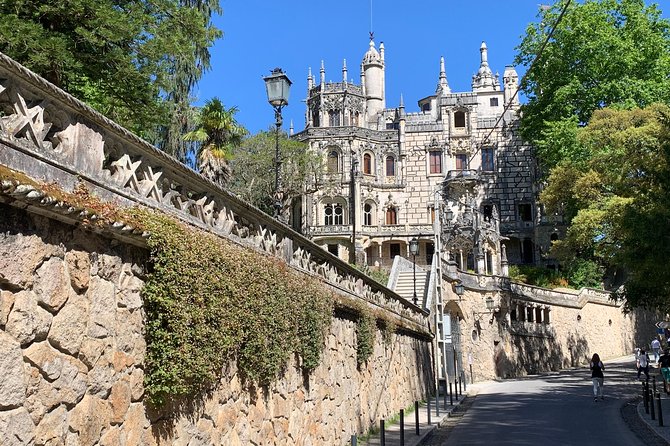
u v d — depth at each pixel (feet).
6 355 16.16
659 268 70.33
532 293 168.25
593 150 125.39
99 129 21.17
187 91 97.66
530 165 247.09
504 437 58.80
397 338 77.30
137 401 22.50
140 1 56.95
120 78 54.90
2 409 15.85
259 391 33.32
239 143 109.50
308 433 40.96
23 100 17.48
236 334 29.32
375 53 303.07
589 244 125.80
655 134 100.63
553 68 150.71
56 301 18.35
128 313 22.40
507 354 155.74
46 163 18.25
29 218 17.47
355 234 236.02
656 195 70.74
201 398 26.78
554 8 154.51
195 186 28.50
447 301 138.21
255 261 32.40
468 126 253.65
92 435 19.65
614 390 105.29
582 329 183.01
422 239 239.50
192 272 25.09
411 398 84.23
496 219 199.52
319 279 46.37
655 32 148.46
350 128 246.06
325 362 46.21
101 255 20.97
